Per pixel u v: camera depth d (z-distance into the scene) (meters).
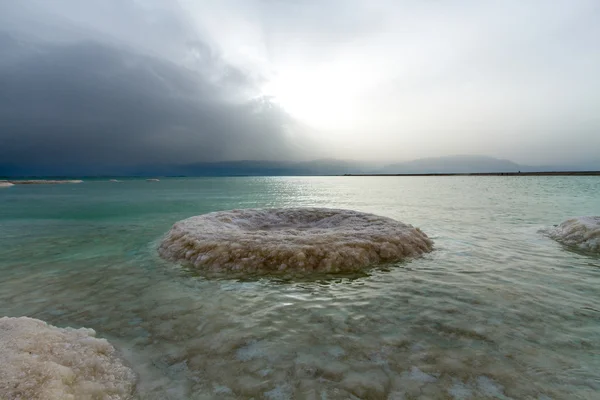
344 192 40.97
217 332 4.33
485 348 3.78
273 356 3.69
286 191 43.81
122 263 8.01
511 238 10.55
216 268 7.43
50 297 5.68
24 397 2.64
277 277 6.87
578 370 3.32
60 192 40.00
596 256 8.12
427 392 3.02
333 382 3.19
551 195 30.77
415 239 9.17
